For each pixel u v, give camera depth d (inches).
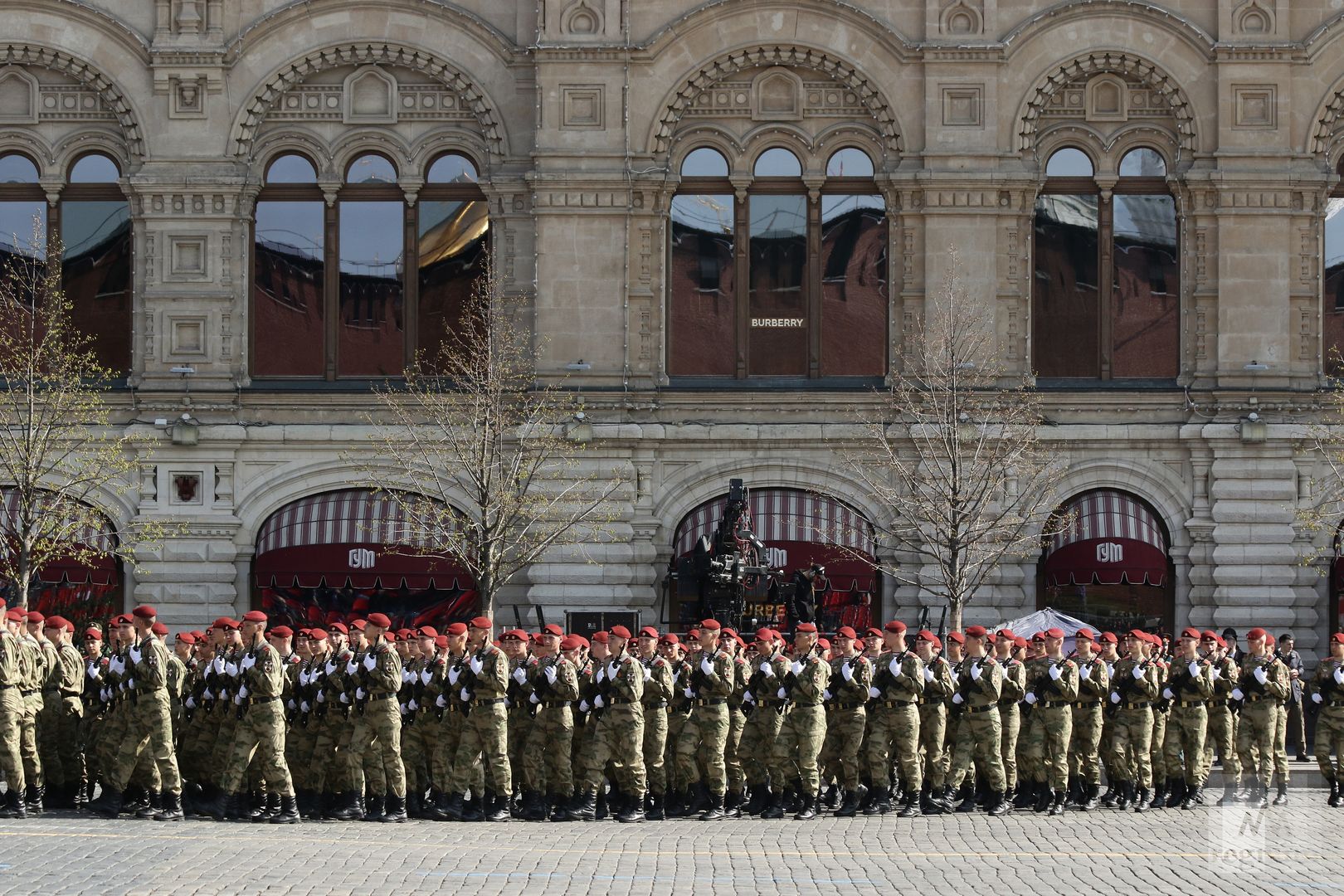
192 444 1889.8
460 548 1802.4
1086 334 1941.4
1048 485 1873.8
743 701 1200.2
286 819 1107.9
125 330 1945.1
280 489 1908.2
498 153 1931.6
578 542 1882.4
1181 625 1909.4
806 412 1918.1
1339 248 1935.3
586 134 1900.8
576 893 841.5
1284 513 1892.2
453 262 1940.2
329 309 1942.7
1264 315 1907.0
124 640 1141.7
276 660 1111.6
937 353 1867.6
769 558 1770.4
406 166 1945.1
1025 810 1229.7
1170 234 1945.1
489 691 1143.0
